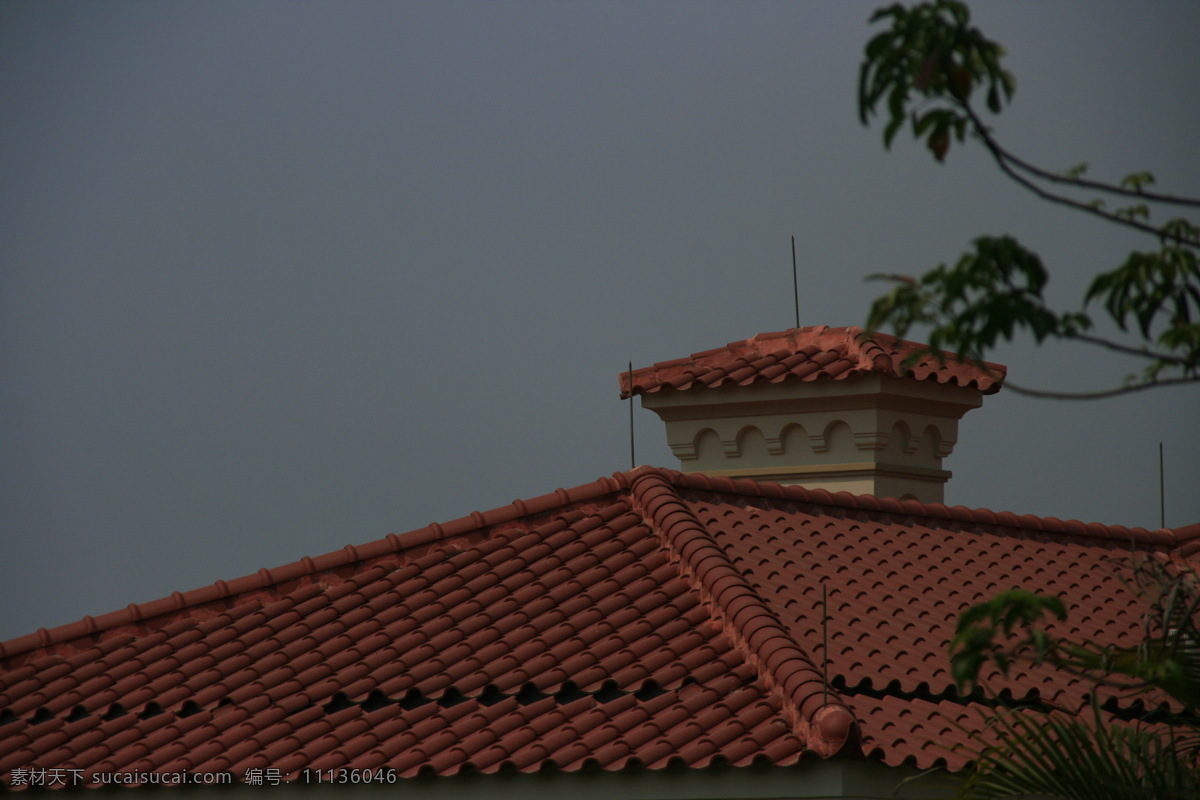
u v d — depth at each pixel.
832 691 29.28
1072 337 16.08
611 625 33.62
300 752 30.72
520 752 29.47
